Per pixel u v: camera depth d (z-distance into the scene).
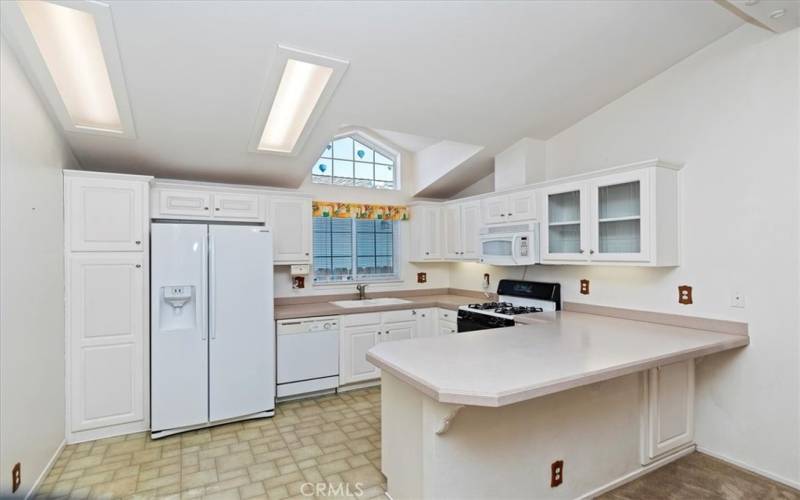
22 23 1.91
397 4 2.09
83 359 2.83
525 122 3.41
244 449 2.76
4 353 1.89
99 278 2.88
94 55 2.24
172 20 2.02
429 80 2.75
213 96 2.62
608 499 2.19
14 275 2.00
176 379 3.01
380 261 4.91
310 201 3.98
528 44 2.48
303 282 4.32
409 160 5.01
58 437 2.63
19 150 2.08
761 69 2.36
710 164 2.59
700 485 2.31
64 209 2.77
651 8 2.28
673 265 2.72
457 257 4.52
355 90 2.77
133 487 2.30
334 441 2.88
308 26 2.17
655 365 1.97
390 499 2.18
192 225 3.10
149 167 3.43
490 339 2.36
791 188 2.25
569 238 3.21
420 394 1.88
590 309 3.32
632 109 3.03
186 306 3.13
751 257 2.41
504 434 1.93
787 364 2.28
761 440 2.39
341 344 3.89
